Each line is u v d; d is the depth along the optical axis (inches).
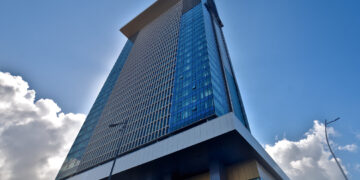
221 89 2389.3
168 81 2817.4
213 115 1866.4
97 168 2082.9
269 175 1779.0
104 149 2677.2
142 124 2507.4
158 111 2486.5
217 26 4101.9
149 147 1831.9
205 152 1612.9
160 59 3425.2
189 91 2337.6
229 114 1596.9
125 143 2447.1
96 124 3388.3
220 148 1577.3
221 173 1578.5
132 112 2874.0
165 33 4060.0
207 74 2340.1
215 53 2952.8
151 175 1892.2
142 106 2812.5
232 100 2620.6
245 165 1626.5
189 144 1595.7
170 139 1750.7
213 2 4512.8
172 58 3181.6
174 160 1692.9
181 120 2089.1
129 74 3873.0
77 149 3203.7
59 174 2979.8
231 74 3262.8
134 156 1865.2
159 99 2657.5
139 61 3969.0
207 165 1711.4
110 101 3634.4
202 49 2778.1
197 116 1982.0
